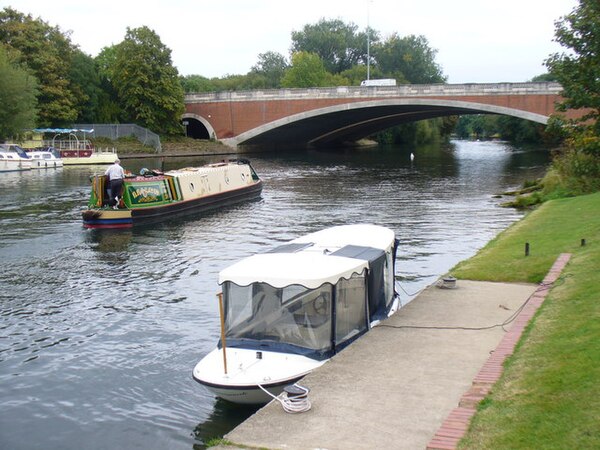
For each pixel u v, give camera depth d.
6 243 25.61
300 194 40.91
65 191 41.88
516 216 30.77
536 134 124.44
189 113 83.56
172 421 10.90
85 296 18.22
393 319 11.98
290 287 10.81
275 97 77.44
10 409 11.48
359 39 140.62
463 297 13.46
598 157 30.69
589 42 29.44
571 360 8.40
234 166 38.28
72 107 76.62
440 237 25.70
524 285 14.38
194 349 14.12
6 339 14.87
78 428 10.78
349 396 8.65
